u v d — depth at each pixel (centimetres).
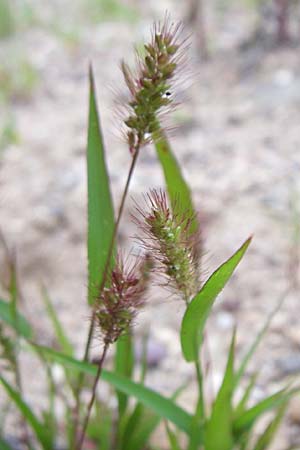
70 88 69
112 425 36
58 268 46
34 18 84
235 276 44
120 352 32
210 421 30
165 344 41
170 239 25
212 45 71
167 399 30
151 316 43
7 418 37
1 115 65
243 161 54
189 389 38
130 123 26
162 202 25
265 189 50
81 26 82
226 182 52
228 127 58
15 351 31
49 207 51
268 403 30
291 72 64
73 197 52
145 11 83
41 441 32
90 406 28
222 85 65
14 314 31
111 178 54
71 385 31
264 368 39
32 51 77
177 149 56
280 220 47
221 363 40
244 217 48
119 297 26
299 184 50
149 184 52
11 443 36
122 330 26
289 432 36
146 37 74
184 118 59
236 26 75
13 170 57
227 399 29
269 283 44
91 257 29
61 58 75
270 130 57
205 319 27
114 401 37
